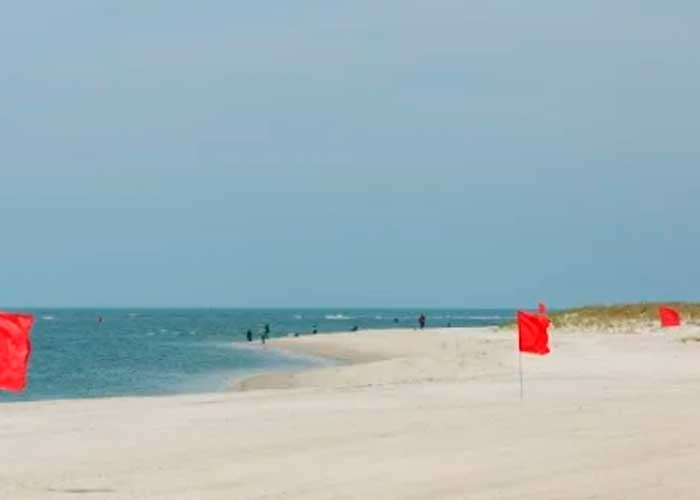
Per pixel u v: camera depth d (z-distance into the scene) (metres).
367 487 16.45
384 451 20.36
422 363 54.50
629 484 16.17
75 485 17.19
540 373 45.00
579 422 24.59
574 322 89.38
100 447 21.56
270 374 61.44
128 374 66.19
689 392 33.50
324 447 21.11
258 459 19.66
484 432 23.05
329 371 56.59
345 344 102.25
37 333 165.88
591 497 15.22
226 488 16.67
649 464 18.03
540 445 20.70
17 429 24.69
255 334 161.88
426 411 27.88
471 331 108.56
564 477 16.94
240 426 24.86
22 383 16.61
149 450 21.08
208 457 20.05
